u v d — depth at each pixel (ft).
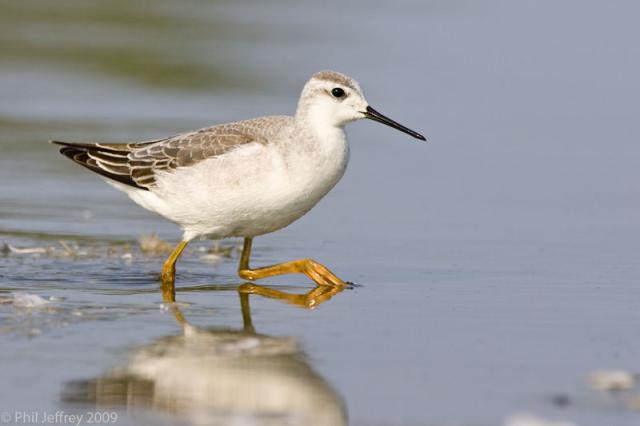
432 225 59.00
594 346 38.93
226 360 37.11
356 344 39.11
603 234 57.16
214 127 48.47
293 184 46.34
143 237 53.78
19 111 80.28
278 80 90.89
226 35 105.60
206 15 114.32
